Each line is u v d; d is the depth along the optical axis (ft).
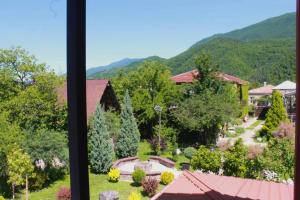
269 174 39.88
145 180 52.54
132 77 94.02
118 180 58.23
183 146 82.12
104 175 60.95
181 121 78.13
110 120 73.56
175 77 110.32
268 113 92.63
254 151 41.27
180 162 70.28
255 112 143.13
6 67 64.85
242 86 126.82
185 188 18.13
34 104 58.75
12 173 46.57
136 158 72.08
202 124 77.10
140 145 86.79
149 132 91.50
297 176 5.28
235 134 100.89
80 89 5.41
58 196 48.08
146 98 87.86
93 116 63.72
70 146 5.48
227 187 18.78
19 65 64.34
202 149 44.93
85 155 5.51
